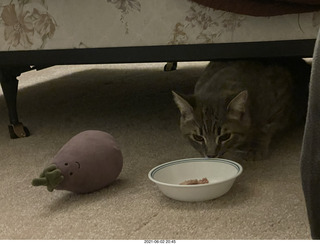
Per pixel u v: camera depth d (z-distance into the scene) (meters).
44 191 1.44
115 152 1.42
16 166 1.67
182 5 1.62
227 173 1.39
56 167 1.32
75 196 1.39
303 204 1.21
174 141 1.82
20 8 1.81
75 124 2.14
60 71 3.40
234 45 1.62
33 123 2.21
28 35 1.83
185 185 1.25
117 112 2.27
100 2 1.70
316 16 1.53
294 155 1.59
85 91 2.75
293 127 1.87
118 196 1.36
